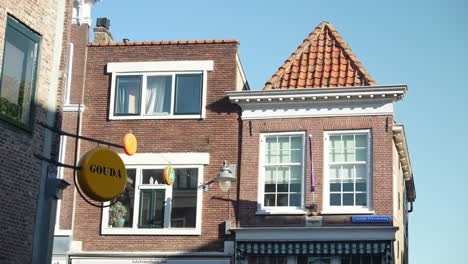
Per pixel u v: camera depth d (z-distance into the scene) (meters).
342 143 25.30
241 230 25.06
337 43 27.44
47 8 18.36
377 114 25.06
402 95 24.81
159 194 26.31
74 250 26.16
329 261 24.59
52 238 18.05
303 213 24.80
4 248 16.36
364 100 25.17
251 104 26.14
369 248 24.00
